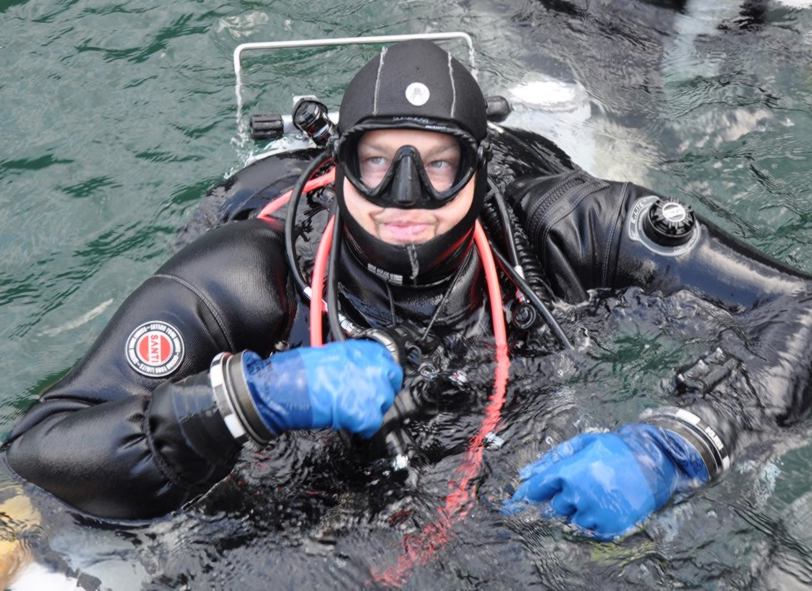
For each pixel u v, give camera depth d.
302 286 2.06
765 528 1.88
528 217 2.33
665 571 1.80
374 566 1.81
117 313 1.99
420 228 1.94
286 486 1.92
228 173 3.22
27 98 3.68
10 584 1.80
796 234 2.97
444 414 1.98
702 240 2.23
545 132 3.23
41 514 1.83
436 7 3.96
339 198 2.01
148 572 1.83
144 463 1.71
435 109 1.84
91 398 1.86
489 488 1.90
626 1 3.79
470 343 2.11
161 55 3.83
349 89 1.97
